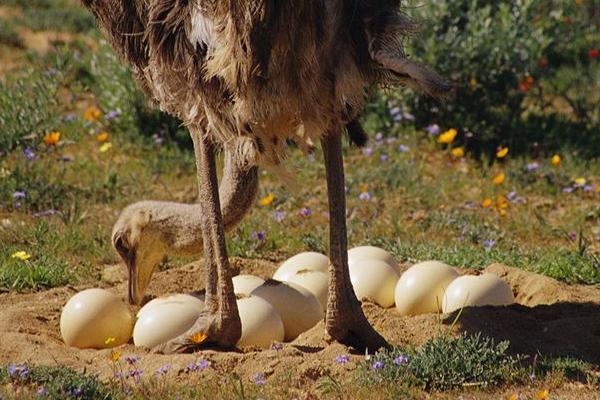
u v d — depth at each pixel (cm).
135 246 1373
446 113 2305
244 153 1167
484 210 1955
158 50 1170
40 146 2161
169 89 1210
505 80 2298
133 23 1252
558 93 2561
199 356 1166
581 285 1552
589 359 1201
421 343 1224
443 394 1084
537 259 1633
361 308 1224
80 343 1274
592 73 2717
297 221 1859
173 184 2086
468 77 2280
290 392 1077
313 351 1215
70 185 2023
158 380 1108
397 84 1169
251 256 1683
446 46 2283
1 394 1052
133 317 1339
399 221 1852
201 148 1209
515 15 2466
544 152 2269
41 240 1708
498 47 2297
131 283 1383
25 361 1166
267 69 1086
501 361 1143
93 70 2478
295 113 1134
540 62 2538
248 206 1341
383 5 1123
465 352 1130
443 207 1964
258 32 1068
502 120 2308
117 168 2148
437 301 1352
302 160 2148
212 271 1219
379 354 1141
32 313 1369
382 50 1113
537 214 1898
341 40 1116
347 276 1203
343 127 1198
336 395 1072
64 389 1063
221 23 1093
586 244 1733
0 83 2283
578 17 2972
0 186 1936
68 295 1493
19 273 1538
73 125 2316
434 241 1772
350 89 1127
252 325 1246
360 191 1995
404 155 2206
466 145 2280
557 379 1114
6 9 3394
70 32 3134
